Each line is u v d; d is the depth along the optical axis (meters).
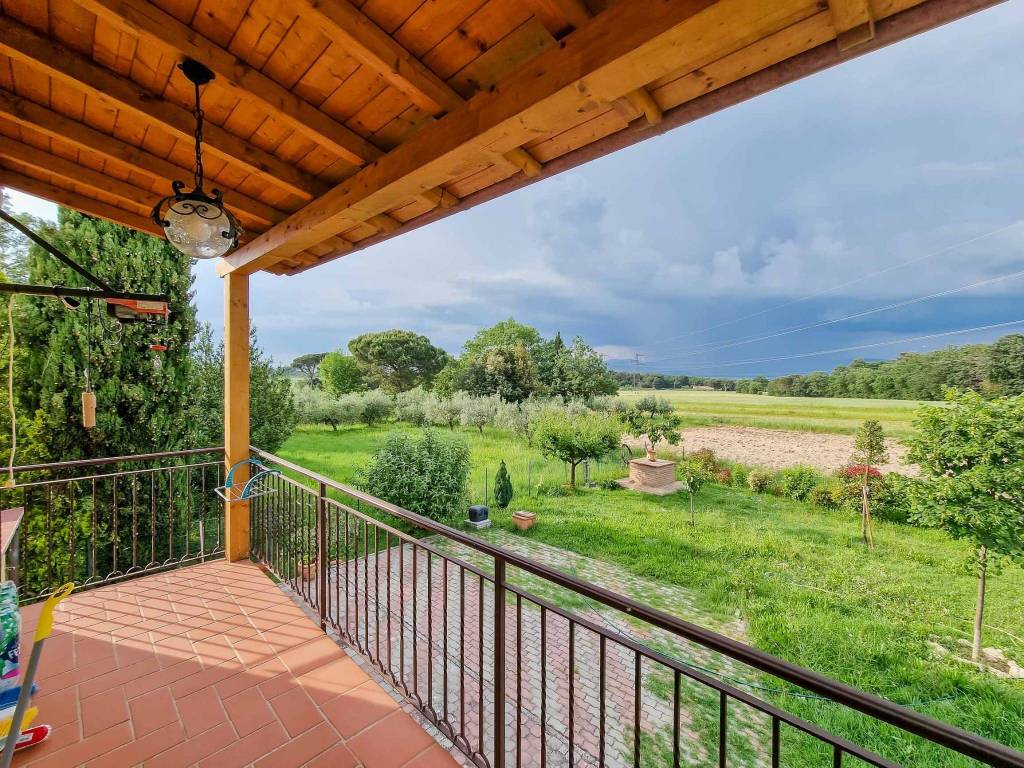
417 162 1.64
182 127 1.74
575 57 1.12
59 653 2.22
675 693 1.01
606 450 11.26
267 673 2.12
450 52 1.36
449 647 4.24
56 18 1.33
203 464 3.41
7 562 2.15
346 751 1.69
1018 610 5.70
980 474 5.68
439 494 8.34
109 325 5.42
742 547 7.79
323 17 1.13
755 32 0.99
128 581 3.01
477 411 14.05
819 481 8.73
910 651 5.34
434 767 1.64
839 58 1.05
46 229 5.24
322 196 2.20
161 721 1.81
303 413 12.91
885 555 7.21
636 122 1.47
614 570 7.32
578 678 4.23
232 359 3.32
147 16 1.21
